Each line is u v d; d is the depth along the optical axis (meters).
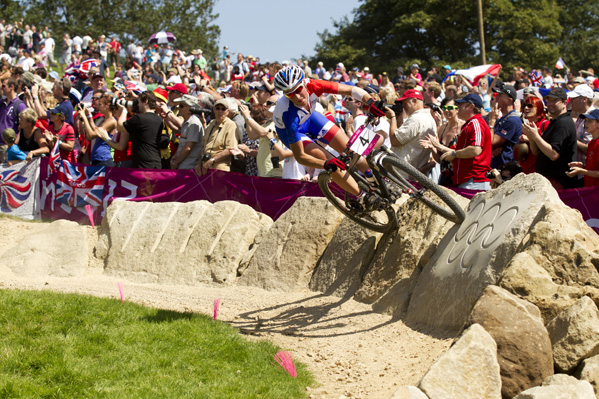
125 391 6.03
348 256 9.85
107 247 12.68
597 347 5.92
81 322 7.68
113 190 14.12
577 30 74.00
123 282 11.68
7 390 5.93
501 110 11.52
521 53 55.31
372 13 66.00
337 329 8.33
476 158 10.42
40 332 7.27
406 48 62.62
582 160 11.41
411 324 7.92
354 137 7.63
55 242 12.80
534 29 58.31
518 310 6.11
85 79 23.31
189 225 11.99
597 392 5.67
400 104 7.79
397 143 11.15
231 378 6.45
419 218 9.16
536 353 5.82
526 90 11.77
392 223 9.21
